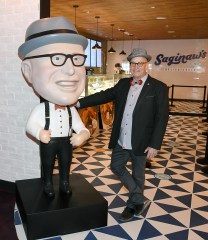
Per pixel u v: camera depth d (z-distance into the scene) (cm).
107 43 1511
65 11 777
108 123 693
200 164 449
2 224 253
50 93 213
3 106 307
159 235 245
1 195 314
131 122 247
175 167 432
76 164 432
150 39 1420
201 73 1379
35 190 254
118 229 251
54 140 228
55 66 210
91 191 260
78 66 219
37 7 274
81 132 235
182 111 1034
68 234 237
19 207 257
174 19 855
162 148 537
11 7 282
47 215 223
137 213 270
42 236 226
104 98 269
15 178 320
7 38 289
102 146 538
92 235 239
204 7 693
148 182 369
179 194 333
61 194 250
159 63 1443
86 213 239
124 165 262
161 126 239
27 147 305
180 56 1399
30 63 219
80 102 260
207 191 345
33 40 208
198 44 1357
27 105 296
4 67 297
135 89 248
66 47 211
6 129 312
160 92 242
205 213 288
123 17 845
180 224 264
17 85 296
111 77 726
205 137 634
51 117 224
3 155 321
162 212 287
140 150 246
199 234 249
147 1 647
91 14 812
